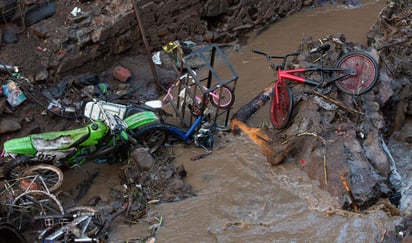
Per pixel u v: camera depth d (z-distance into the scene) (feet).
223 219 20.38
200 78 30.30
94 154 22.54
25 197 19.94
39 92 26.35
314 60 26.37
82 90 27.48
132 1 27.96
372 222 19.72
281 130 24.45
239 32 35.29
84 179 22.91
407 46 30.19
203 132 24.12
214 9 33.47
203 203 21.16
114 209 20.89
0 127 24.27
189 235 19.67
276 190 21.59
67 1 28.91
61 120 25.99
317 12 38.86
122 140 22.58
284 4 37.45
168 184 21.85
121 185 22.54
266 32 36.06
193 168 23.09
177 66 30.19
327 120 23.39
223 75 30.76
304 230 19.72
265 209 20.77
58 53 27.53
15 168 21.58
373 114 24.48
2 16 27.02
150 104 25.85
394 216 20.02
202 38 33.60
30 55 27.22
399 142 26.66
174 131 23.76
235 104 27.94
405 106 27.61
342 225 19.75
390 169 22.81
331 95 24.26
